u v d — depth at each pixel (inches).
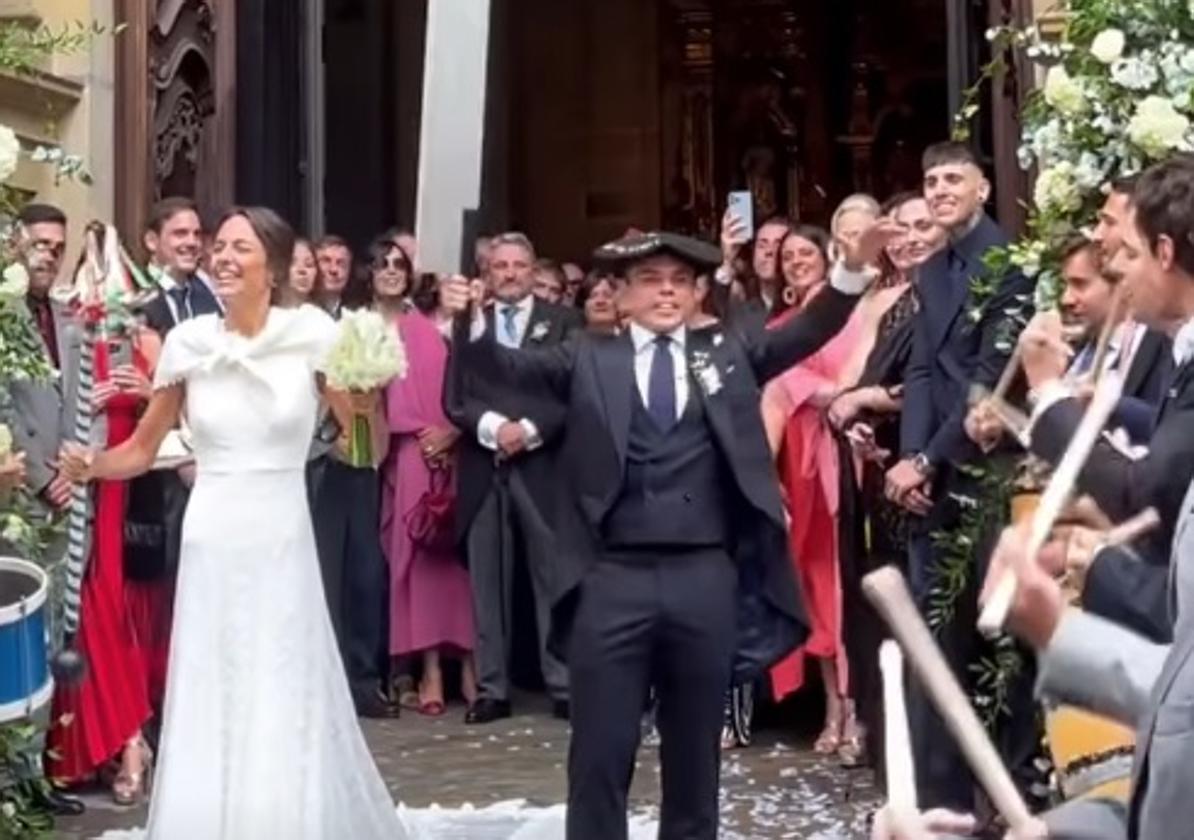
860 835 231.1
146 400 252.1
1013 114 282.8
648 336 185.5
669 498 181.3
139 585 266.7
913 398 209.6
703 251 185.8
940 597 195.9
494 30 618.5
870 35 717.3
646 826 237.9
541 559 317.7
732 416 183.5
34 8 299.9
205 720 194.2
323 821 195.2
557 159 661.9
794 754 288.2
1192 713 88.0
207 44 328.5
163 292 269.1
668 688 184.5
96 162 303.0
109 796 263.7
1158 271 122.4
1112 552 107.5
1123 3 191.3
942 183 209.9
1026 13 279.6
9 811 198.1
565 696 322.7
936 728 193.2
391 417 331.9
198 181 327.0
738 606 187.3
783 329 187.5
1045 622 96.3
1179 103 184.1
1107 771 109.9
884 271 257.9
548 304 332.8
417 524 331.9
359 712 329.1
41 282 247.6
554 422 187.5
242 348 197.2
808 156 715.4
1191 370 131.9
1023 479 175.5
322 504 324.2
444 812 247.6
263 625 195.2
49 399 241.0
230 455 197.2
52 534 229.0
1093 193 189.2
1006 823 94.4
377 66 540.1
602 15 661.3
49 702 214.2
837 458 269.1
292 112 348.2
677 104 675.4
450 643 335.3
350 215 538.9
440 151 180.7
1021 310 198.2
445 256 183.2
